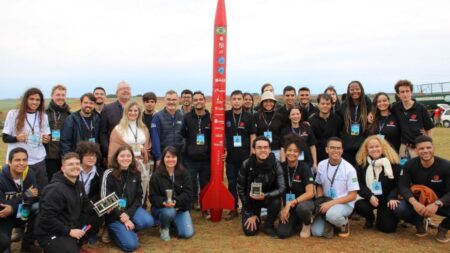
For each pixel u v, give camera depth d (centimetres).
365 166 554
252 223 540
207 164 657
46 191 429
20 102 537
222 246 501
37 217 430
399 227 577
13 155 450
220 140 624
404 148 602
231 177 647
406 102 598
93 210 471
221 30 632
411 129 592
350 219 620
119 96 631
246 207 550
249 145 641
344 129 633
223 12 638
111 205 471
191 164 654
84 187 485
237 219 637
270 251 481
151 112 687
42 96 546
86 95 593
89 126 602
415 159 525
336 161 545
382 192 545
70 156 435
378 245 498
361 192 543
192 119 641
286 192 549
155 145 627
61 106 591
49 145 579
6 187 457
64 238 426
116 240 497
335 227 560
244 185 546
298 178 539
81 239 463
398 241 513
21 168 454
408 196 508
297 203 525
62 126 589
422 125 593
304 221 526
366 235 540
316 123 646
